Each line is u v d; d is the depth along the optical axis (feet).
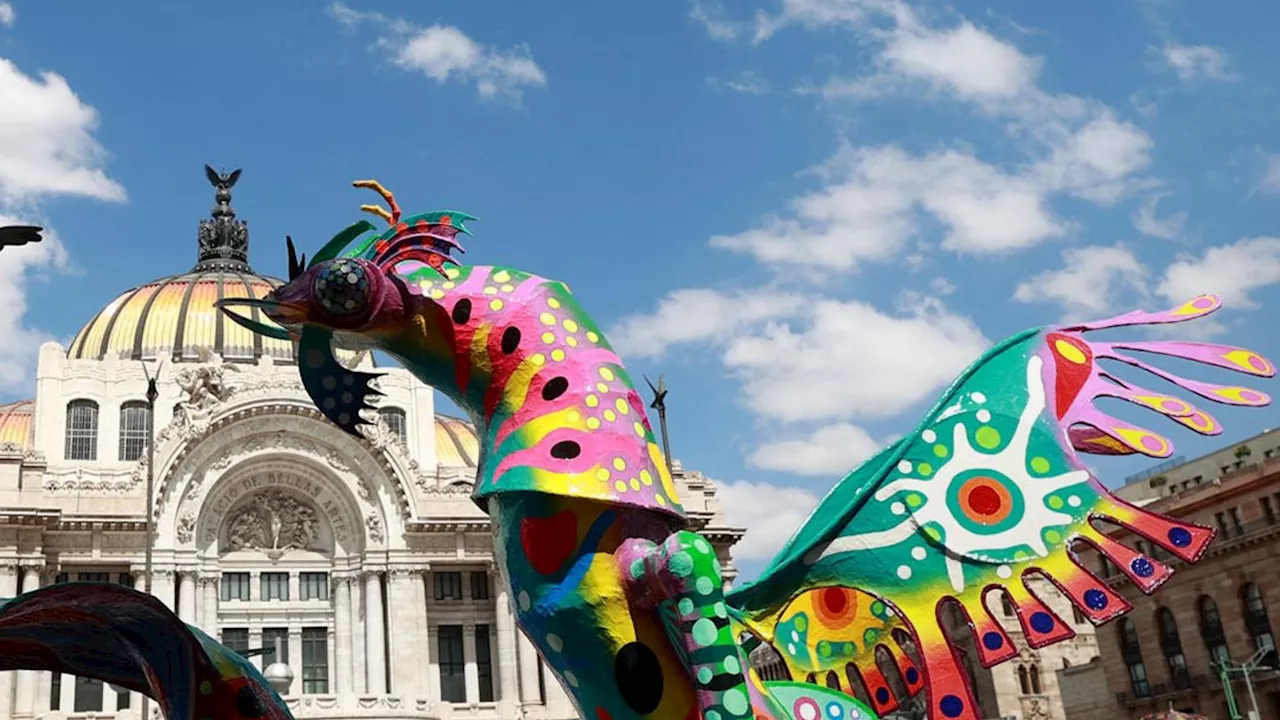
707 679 32.01
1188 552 38.42
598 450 35.19
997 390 42.04
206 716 40.91
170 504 223.71
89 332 301.63
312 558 238.07
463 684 239.91
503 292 38.01
